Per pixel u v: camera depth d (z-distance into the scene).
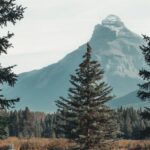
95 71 51.19
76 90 51.38
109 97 51.50
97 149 51.38
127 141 70.25
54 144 66.19
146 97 29.64
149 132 31.73
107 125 51.34
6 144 64.12
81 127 51.19
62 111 51.78
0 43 21.83
